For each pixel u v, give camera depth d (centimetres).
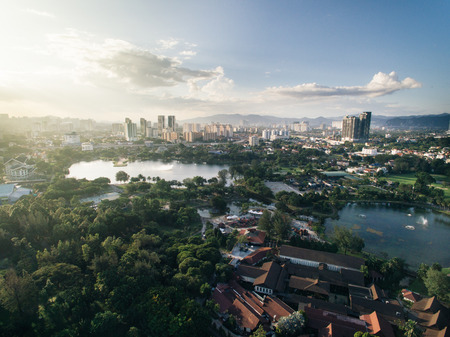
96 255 13500
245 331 11244
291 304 13038
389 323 11356
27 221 16288
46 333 9506
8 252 14250
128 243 16338
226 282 14225
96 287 11581
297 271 15338
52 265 12438
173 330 9994
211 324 11419
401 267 15738
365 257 17738
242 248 18400
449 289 13250
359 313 12294
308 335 10700
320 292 13550
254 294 13412
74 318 10338
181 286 12469
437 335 10962
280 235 19838
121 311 10888
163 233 19925
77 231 16750
